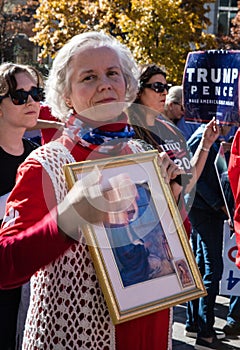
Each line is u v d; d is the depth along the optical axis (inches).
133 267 70.5
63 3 556.7
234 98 150.6
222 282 190.2
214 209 178.4
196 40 522.9
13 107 115.9
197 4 584.1
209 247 181.6
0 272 65.2
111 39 77.6
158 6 481.4
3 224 68.4
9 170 116.2
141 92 145.3
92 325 71.1
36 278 74.0
